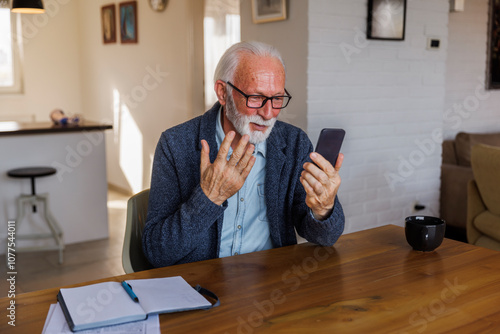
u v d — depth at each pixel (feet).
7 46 18.95
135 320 3.04
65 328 2.93
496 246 8.30
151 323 3.02
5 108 18.94
